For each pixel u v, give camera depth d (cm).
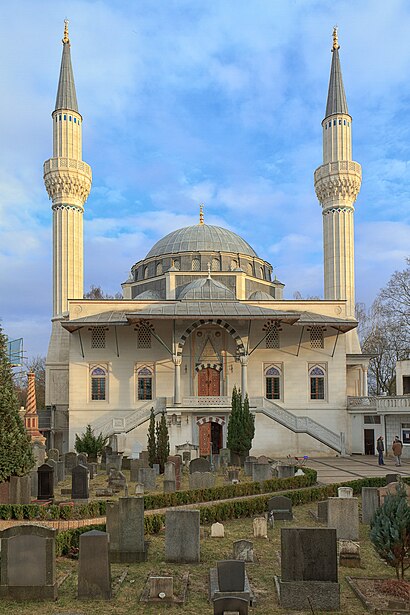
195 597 1309
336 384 5312
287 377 5328
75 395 5231
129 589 1353
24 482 2252
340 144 6281
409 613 1188
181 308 5078
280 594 1245
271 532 1945
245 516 2262
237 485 2648
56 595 1297
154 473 2906
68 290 5950
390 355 7412
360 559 1557
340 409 5275
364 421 5172
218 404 5016
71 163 6050
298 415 5269
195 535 1584
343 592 1332
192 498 2441
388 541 1363
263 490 2741
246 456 4147
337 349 5369
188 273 6200
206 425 5062
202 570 1513
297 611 1216
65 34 6650
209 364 5375
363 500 2081
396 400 4922
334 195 6219
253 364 5347
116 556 1588
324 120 6431
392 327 6506
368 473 3619
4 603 1258
